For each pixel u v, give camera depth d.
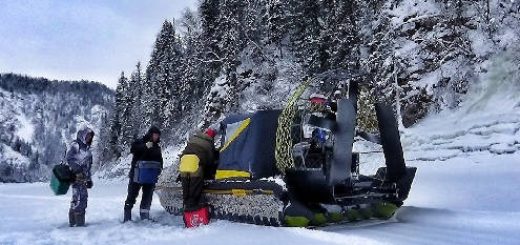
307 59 31.92
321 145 5.91
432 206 7.55
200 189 6.06
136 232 5.63
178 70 50.97
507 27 21.81
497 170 13.17
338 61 27.81
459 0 22.89
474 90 20.97
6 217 7.91
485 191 9.23
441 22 23.19
